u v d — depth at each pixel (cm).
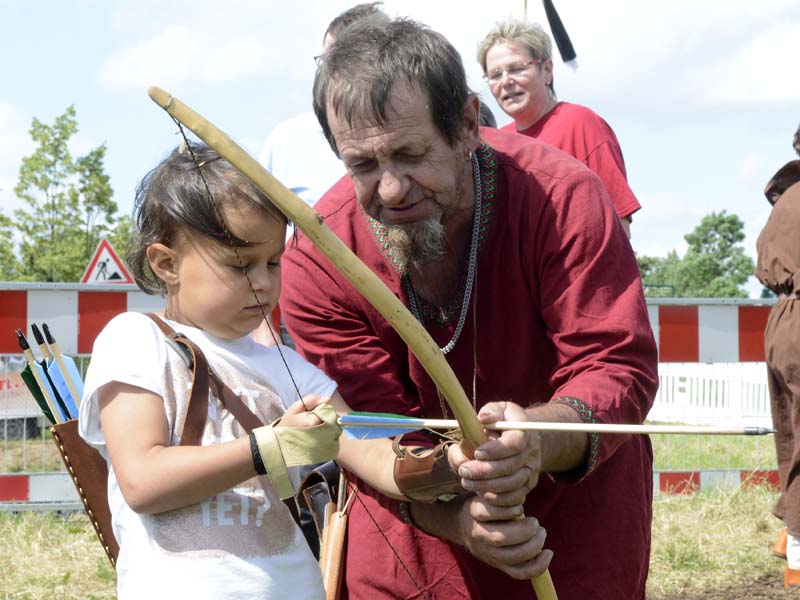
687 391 947
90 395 261
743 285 6438
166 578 255
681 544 660
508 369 321
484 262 307
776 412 616
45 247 2811
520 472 254
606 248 301
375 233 314
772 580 609
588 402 276
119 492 265
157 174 271
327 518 351
